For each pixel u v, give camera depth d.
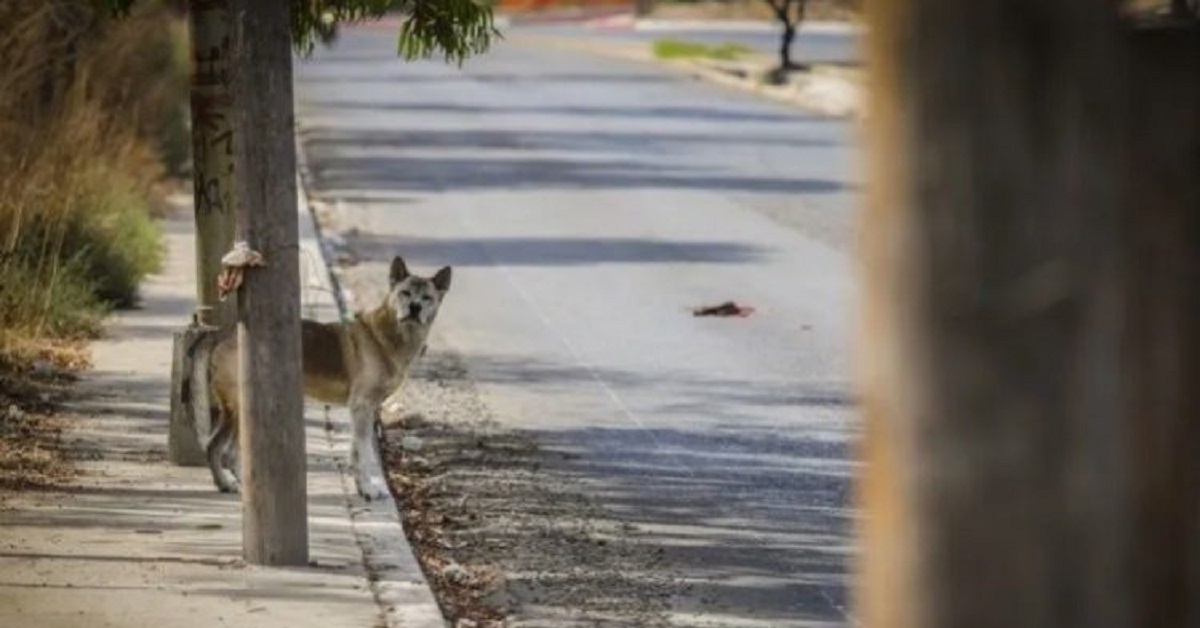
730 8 148.75
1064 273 5.30
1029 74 5.31
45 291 27.69
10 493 18.91
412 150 64.88
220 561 16.69
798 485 21.23
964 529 5.39
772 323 32.34
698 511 20.03
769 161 61.25
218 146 20.12
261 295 16.44
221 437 19.38
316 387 19.75
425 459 22.39
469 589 17.00
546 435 23.86
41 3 32.00
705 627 15.84
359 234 44.50
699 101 86.62
